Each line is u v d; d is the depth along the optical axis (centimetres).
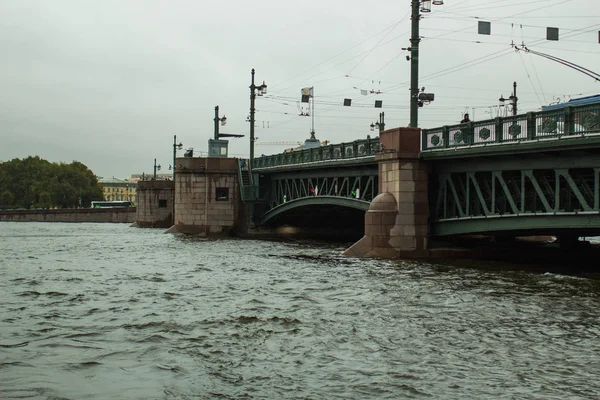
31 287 2059
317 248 3906
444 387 992
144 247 4047
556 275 2278
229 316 1538
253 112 5403
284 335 1334
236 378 1042
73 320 1502
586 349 1214
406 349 1215
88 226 8569
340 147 3712
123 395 959
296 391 977
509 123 2378
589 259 2966
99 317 1538
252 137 5406
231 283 2142
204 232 5616
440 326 1412
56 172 15200
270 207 5297
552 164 2267
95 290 1991
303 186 4491
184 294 1900
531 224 2386
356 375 1054
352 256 3055
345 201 3700
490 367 1098
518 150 2303
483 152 2466
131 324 1449
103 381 1027
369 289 1956
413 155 2900
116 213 10869
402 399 941
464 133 2627
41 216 11362
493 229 2577
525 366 1104
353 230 5569
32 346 1247
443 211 3053
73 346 1248
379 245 2962
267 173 5150
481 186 2922
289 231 5484
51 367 1103
